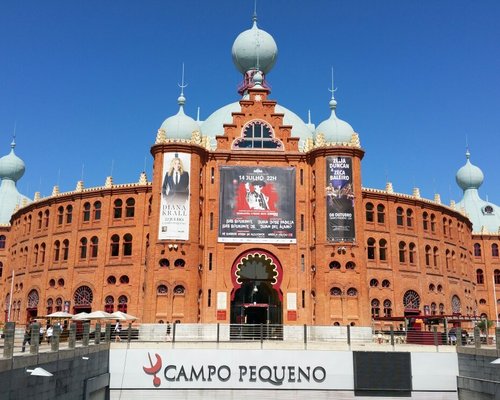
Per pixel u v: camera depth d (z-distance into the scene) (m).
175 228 51.31
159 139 53.22
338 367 40.16
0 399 22.12
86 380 33.50
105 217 61.72
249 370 39.97
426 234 64.94
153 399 39.41
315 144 55.53
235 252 53.06
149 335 48.84
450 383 40.19
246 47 70.00
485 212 86.25
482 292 78.75
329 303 50.75
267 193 54.31
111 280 60.25
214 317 51.56
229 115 68.94
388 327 59.09
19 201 85.19
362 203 54.97
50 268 64.06
